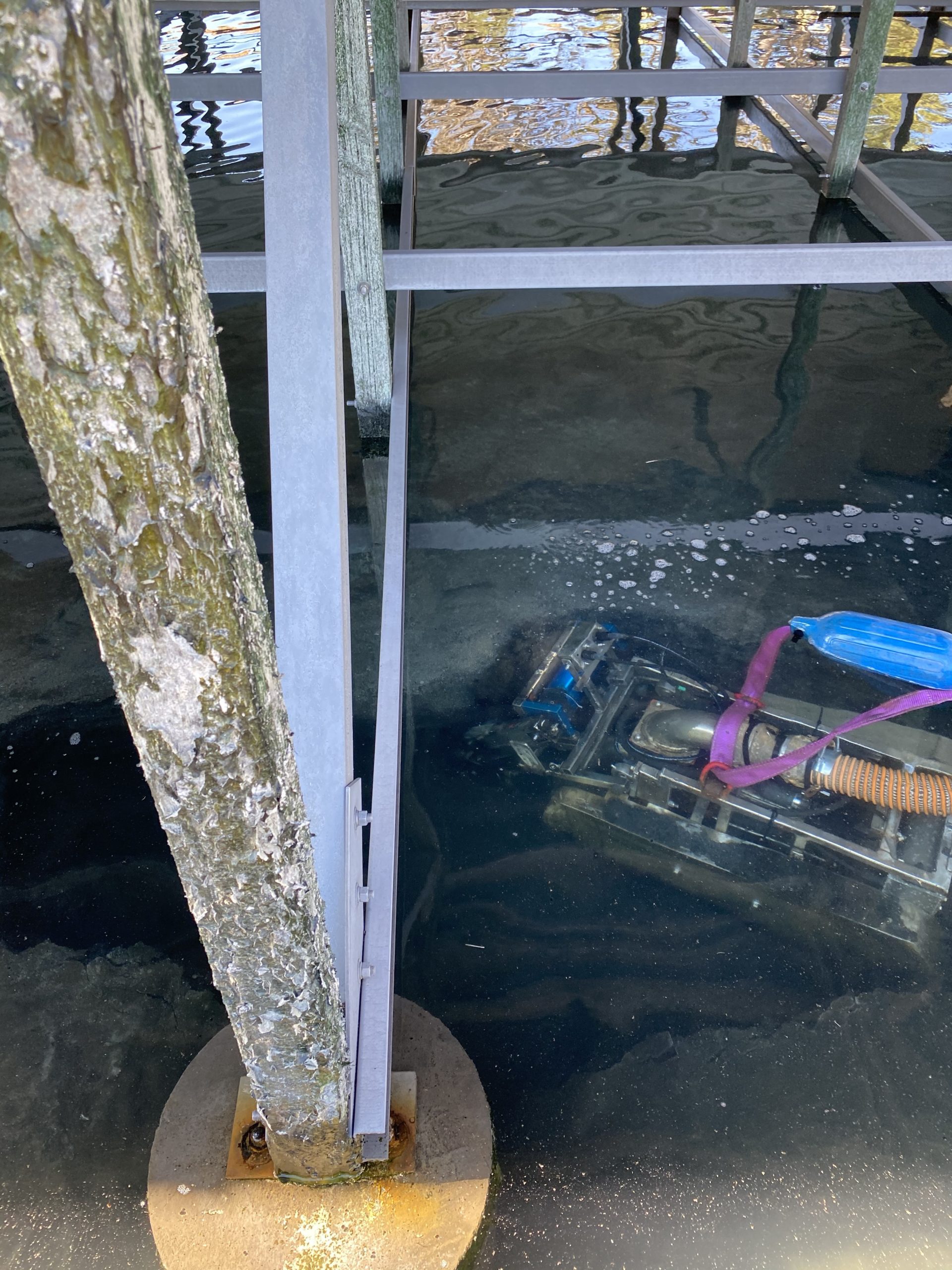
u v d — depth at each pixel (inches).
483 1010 87.6
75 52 24.2
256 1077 61.2
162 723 40.3
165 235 29.0
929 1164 77.2
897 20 354.3
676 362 187.0
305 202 69.9
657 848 100.3
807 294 210.2
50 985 91.4
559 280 148.0
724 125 287.7
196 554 35.4
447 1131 76.2
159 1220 71.1
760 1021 86.7
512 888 97.1
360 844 75.5
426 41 344.5
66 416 30.7
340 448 74.2
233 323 198.7
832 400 174.7
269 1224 70.7
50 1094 83.1
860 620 128.2
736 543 142.9
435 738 112.3
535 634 127.1
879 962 91.0
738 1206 74.9
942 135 277.9
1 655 127.6
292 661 72.2
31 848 103.9
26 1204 75.9
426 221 234.8
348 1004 69.4
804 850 99.7
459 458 161.8
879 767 105.0
